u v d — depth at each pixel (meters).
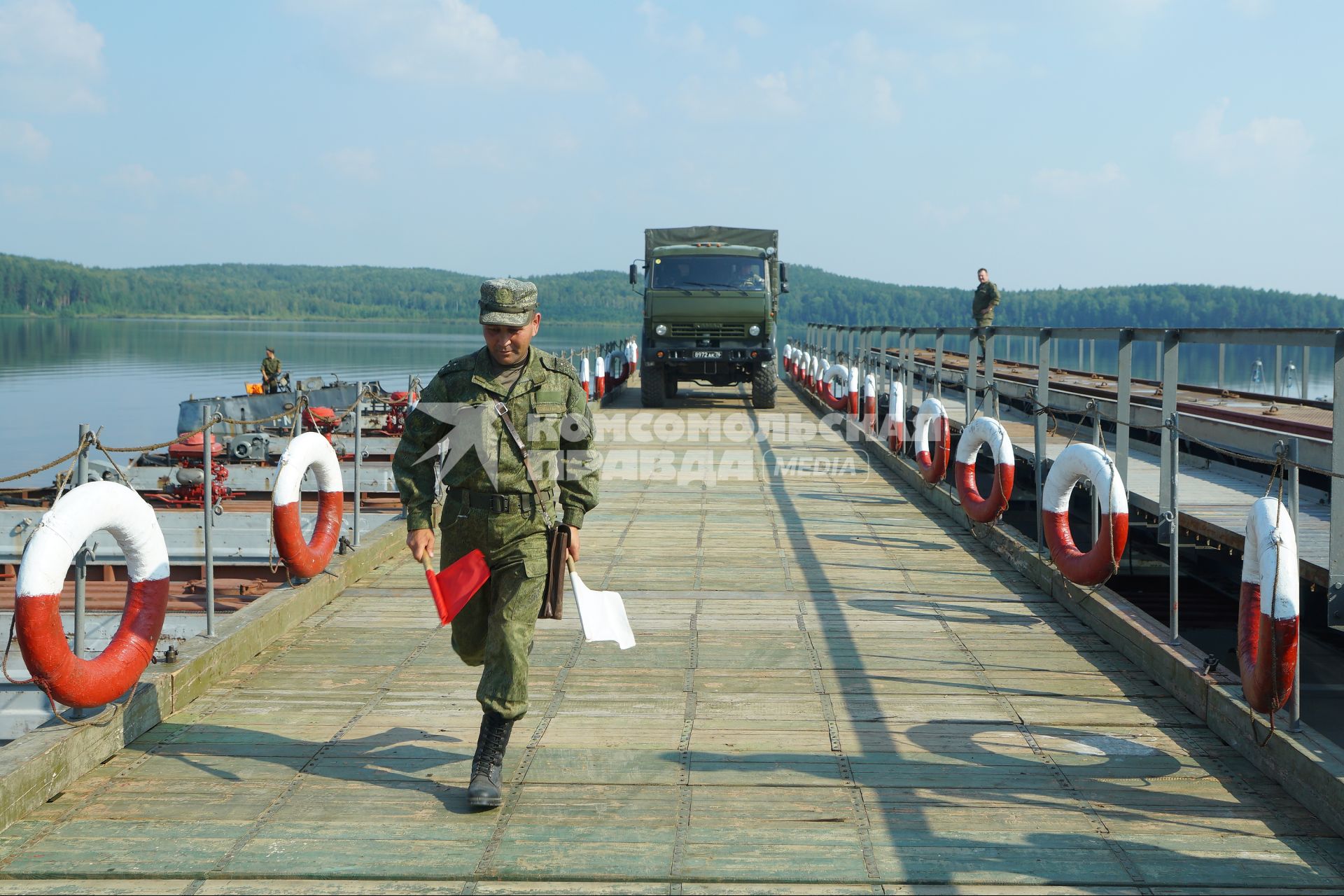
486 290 3.83
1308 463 7.45
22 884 3.25
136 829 3.60
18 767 3.67
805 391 24.09
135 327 190.00
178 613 9.41
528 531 3.90
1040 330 8.60
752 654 5.61
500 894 3.22
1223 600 8.49
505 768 4.13
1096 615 6.01
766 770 4.12
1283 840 3.55
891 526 9.19
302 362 64.31
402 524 8.55
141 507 4.34
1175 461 5.33
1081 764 4.18
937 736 4.47
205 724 4.58
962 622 6.26
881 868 3.36
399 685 5.12
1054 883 3.27
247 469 13.76
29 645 3.81
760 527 9.14
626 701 4.90
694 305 19.48
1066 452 6.36
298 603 6.17
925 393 13.14
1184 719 4.68
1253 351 29.44
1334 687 6.68
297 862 3.38
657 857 3.43
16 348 90.31
